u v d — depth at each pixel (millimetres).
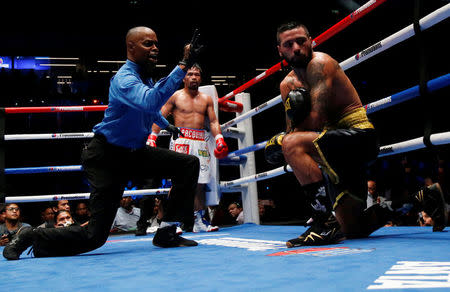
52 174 14172
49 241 2365
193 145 4395
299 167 2066
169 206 2760
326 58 2109
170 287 1150
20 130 14750
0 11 14172
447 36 11000
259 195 14750
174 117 4496
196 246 2678
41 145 14438
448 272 1125
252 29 15953
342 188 2078
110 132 2471
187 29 15680
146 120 2559
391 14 12906
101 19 15062
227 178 15195
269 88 15977
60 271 1686
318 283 1066
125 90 2350
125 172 2549
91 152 2506
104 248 2893
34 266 1914
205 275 1334
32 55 15492
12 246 2312
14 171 4406
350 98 2191
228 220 9117
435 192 2387
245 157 5191
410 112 12773
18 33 14922
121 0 14539
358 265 1319
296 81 2398
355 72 13914
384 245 1881
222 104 4969
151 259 1976
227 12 15375
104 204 2434
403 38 2316
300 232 3416
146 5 14836
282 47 2141
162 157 2686
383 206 2330
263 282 1134
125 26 15398
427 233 2434
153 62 2566
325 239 2002
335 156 2029
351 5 14211
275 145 2314
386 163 12078
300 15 15180
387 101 2482
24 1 14055
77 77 15914
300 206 12492
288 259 1577
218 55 16406
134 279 1350
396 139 13148
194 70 4449
